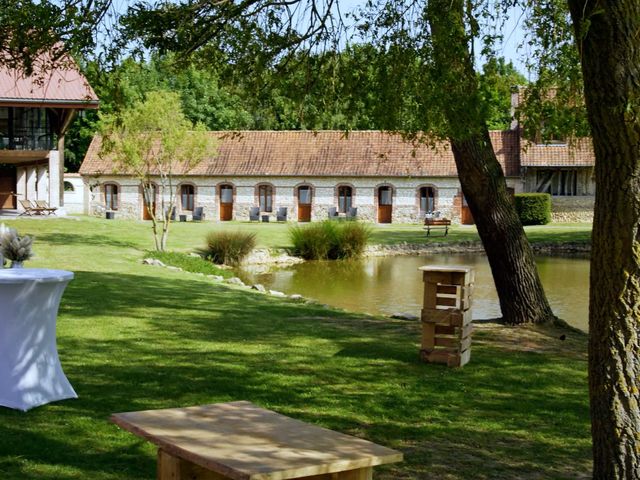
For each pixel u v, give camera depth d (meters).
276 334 11.72
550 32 10.14
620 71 4.89
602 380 5.09
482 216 12.58
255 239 31.81
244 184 47.41
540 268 28.83
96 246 26.42
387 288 23.36
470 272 9.94
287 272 27.50
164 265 23.11
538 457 6.58
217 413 4.32
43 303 7.37
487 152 12.31
